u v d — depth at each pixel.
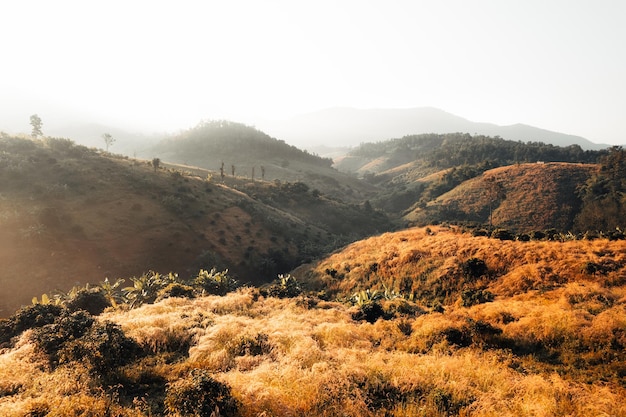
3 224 59.44
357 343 14.73
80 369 9.88
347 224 128.12
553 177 116.31
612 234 32.41
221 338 13.83
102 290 30.84
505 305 19.44
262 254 81.94
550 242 33.22
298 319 19.55
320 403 8.65
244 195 112.12
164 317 16.66
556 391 9.64
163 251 71.12
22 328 16.19
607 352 11.98
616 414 8.56
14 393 8.91
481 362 12.13
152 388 9.86
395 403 9.19
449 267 34.91
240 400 8.26
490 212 106.31
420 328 16.22
